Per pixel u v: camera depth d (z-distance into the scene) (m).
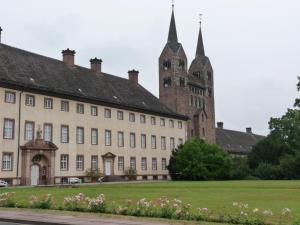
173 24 109.75
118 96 75.38
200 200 28.53
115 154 71.06
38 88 58.34
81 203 22.41
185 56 109.56
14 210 21.67
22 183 55.25
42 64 65.88
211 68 120.56
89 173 64.94
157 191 38.31
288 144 97.38
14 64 60.12
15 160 54.88
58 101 61.84
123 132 73.31
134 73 88.06
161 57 108.12
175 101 104.75
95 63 78.06
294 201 27.94
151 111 79.94
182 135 89.38
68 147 62.62
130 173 72.88
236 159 89.00
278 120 100.38
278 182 61.28
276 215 20.19
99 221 17.67
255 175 84.69
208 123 115.44
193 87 111.81
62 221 17.66
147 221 17.72
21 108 56.31
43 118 59.19
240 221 17.61
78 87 67.69
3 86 54.25
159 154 81.62
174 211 19.20
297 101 69.50
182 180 77.00
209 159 77.81
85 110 66.25
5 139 53.97
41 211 21.20
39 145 57.53
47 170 59.00
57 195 32.50
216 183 57.88
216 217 18.59
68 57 72.31
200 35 122.56
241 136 152.00
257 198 30.33
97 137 67.88
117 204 23.88
